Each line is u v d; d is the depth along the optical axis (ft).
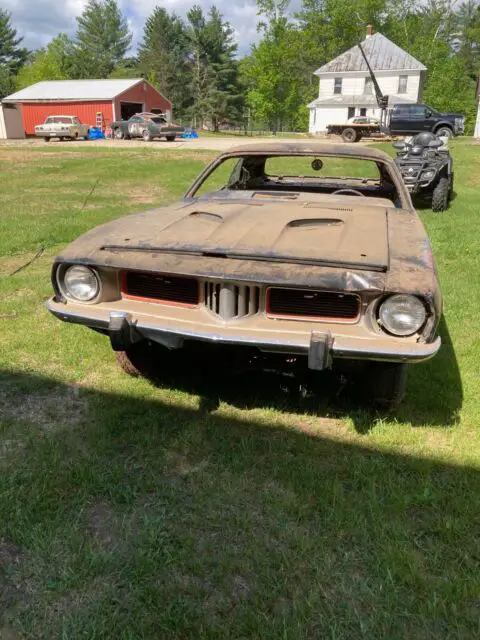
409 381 10.82
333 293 7.57
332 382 10.61
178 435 8.84
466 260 19.74
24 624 5.53
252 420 9.42
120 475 7.82
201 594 5.90
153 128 90.17
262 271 7.64
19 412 9.46
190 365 11.09
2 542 6.59
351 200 12.19
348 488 7.71
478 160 53.06
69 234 23.20
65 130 91.40
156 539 6.62
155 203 33.50
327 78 131.54
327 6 170.60
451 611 5.73
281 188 14.75
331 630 5.47
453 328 13.51
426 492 7.46
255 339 7.59
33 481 7.64
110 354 11.77
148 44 225.15
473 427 9.35
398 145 30.53
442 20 180.04
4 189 38.93
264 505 7.30
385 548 6.50
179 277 8.10
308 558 6.42
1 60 226.99
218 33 203.21
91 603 5.78
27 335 12.59
